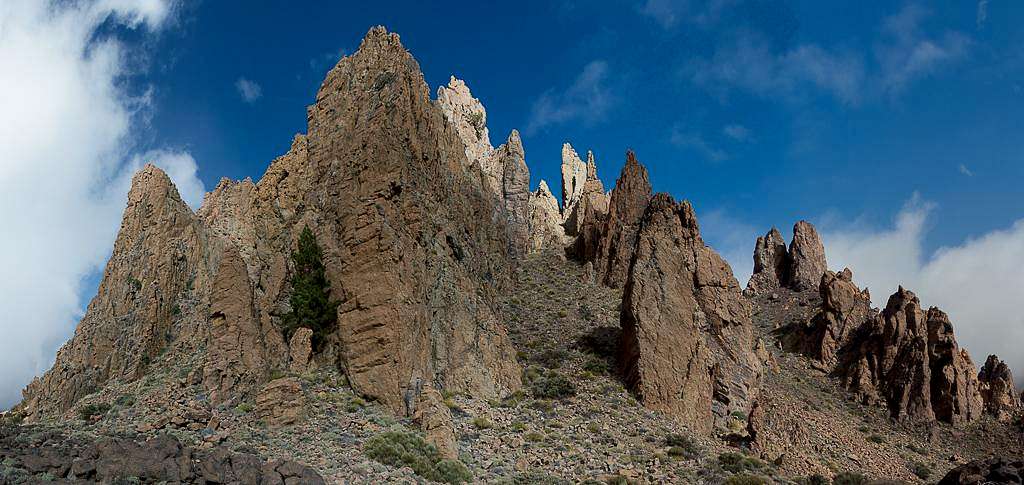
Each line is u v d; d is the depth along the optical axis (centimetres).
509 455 4100
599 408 5153
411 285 4756
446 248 5666
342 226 5272
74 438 3119
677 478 4044
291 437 3631
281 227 5775
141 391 4234
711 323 6144
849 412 7681
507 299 8019
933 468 6156
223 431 3619
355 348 4488
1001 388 7900
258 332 4569
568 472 3950
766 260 12612
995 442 7081
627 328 5884
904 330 8244
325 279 5131
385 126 5659
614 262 8956
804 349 9475
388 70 6369
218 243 5666
